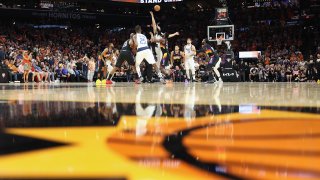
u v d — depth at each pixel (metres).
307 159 1.12
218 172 0.97
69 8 29.42
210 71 14.82
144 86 9.55
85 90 7.17
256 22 29.31
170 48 28.89
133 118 2.31
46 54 22.52
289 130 1.76
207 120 2.20
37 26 30.16
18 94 5.79
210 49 14.47
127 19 31.31
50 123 2.06
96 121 2.16
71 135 1.62
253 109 2.95
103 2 29.16
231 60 17.69
